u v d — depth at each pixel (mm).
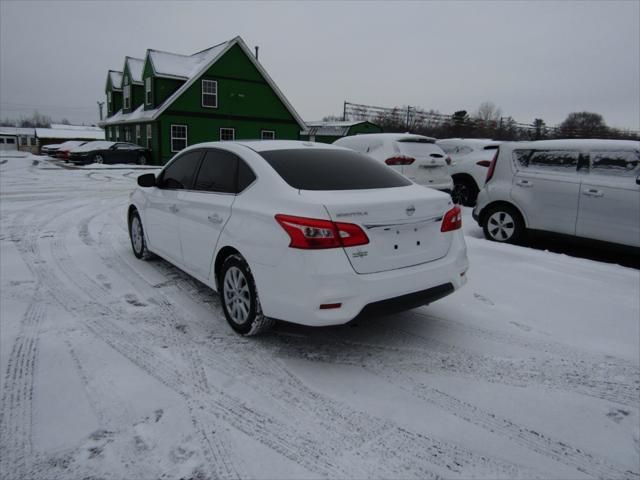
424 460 2191
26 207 9578
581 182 5812
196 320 3727
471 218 8734
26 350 3160
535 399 2723
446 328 3682
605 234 5668
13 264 5270
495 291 4590
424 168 8258
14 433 2305
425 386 2830
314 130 39969
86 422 2402
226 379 2852
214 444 2260
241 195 3357
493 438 2363
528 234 6445
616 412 2617
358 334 3537
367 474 2092
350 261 2791
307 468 2117
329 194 2959
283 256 2846
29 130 65750
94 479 2018
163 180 4652
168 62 26375
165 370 2938
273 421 2451
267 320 3215
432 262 3207
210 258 3645
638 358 3242
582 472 2145
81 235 6898
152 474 2055
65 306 3982
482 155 9703
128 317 3764
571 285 4809
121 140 31109
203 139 26281
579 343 3459
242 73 26938
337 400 2656
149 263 5352
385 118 44188
